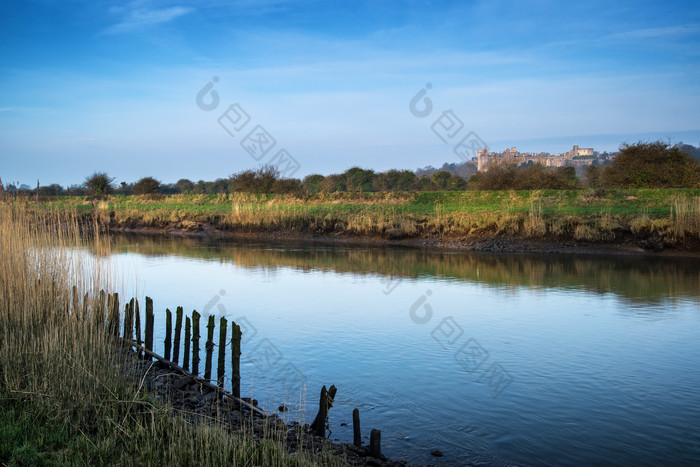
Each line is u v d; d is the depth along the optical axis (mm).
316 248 36406
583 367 12891
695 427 9727
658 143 47844
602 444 9039
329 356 13695
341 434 9375
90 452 7270
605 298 20422
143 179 78312
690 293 21125
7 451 7121
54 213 16125
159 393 10664
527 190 46156
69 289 13719
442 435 9352
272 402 10680
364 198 50031
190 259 31312
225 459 7180
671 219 30953
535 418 10102
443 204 44094
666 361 13305
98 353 10164
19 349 10062
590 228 33031
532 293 21453
